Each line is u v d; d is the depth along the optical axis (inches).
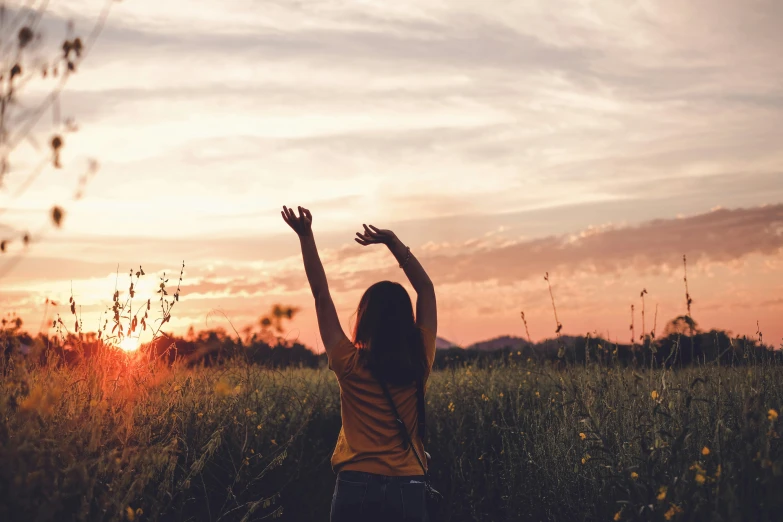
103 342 170.6
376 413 111.8
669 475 138.6
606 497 159.0
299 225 120.5
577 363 239.3
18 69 88.7
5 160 89.3
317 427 282.2
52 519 115.9
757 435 131.9
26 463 108.1
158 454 136.2
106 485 129.8
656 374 187.3
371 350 113.3
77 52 90.4
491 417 267.3
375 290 117.6
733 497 114.3
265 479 217.2
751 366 175.8
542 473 196.1
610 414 180.9
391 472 109.2
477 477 226.1
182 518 171.2
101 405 142.4
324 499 229.9
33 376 141.4
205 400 211.2
